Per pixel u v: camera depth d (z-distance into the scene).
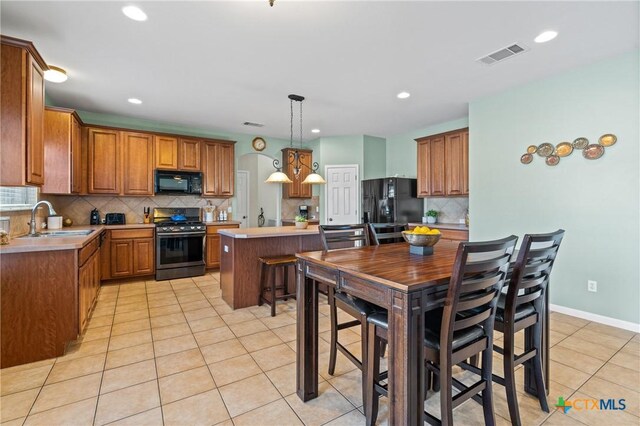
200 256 4.91
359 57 2.83
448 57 2.82
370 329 1.55
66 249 2.35
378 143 6.26
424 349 1.26
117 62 2.91
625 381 2.01
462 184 4.46
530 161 3.38
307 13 2.17
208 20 2.25
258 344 2.55
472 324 1.36
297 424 1.63
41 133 2.51
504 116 3.62
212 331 2.80
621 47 2.65
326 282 1.65
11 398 1.83
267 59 2.86
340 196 6.11
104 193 4.45
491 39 2.52
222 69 3.07
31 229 3.09
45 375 2.07
